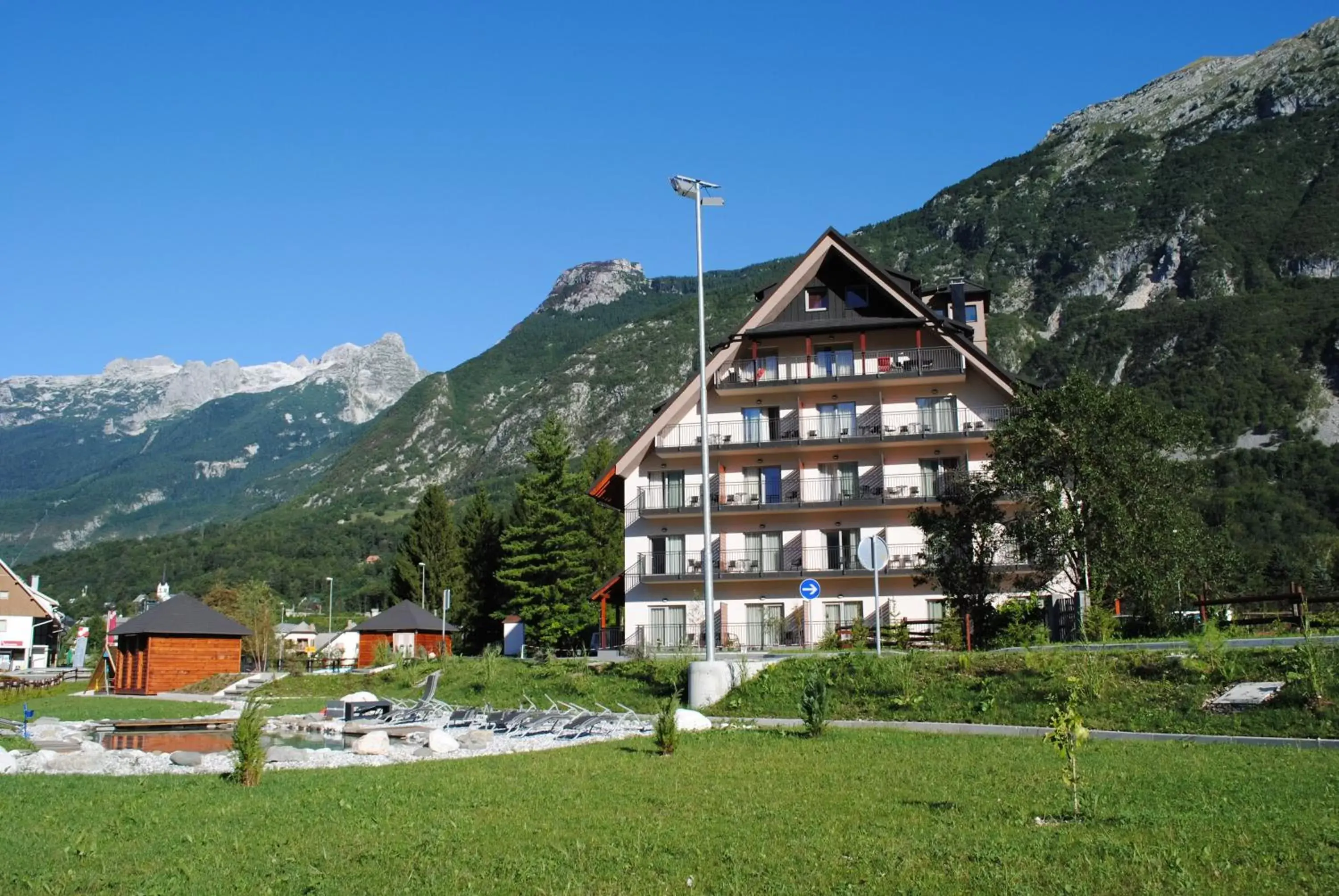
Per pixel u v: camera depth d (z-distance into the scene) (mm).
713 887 10594
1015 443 37031
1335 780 15031
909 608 50000
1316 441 129000
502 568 90938
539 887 10719
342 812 14969
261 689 47875
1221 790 14656
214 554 199125
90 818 14719
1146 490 35281
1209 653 23641
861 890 10312
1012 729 22594
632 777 17609
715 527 52469
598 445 91438
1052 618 35875
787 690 29375
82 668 96562
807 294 52281
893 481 51000
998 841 12023
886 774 17219
